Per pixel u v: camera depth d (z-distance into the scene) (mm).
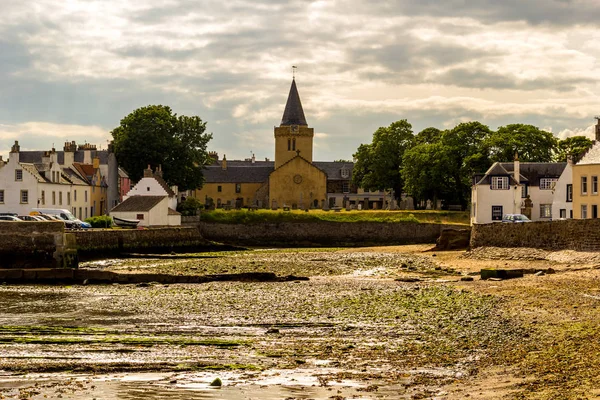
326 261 72500
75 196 107625
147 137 125875
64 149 118688
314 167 159875
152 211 106500
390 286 49344
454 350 28250
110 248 80812
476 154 117125
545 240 64375
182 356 28078
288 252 90062
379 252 85000
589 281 46688
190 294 46188
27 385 24078
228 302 42125
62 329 33750
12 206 92875
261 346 29781
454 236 83875
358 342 30297
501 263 63281
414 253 81188
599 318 32969
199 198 179125
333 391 22922
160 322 35750
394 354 27906
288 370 25672
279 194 159875
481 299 40781
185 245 93562
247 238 119625
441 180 124188
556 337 29234
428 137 145500
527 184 102500
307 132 172375
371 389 23031
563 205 91375
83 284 53438
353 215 120438
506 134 117750
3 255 62688
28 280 54656
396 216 119688
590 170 79875
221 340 30891
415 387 23141
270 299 43188
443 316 35688
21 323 35750
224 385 23859
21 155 118250
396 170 145500
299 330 33188
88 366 26406
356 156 150875
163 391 23234
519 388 22266
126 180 126062
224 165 181875
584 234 60312
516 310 36375
